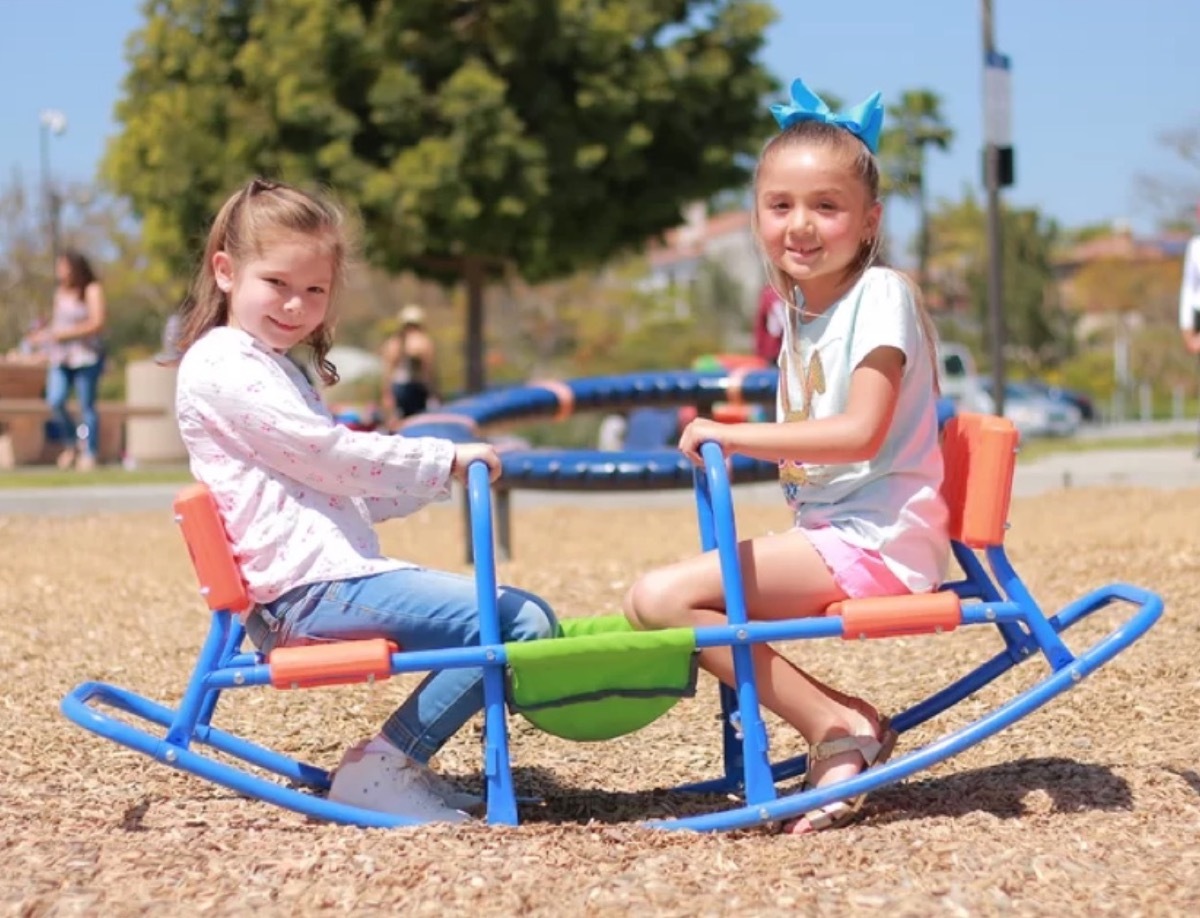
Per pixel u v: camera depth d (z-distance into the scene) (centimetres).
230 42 1664
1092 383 4397
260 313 329
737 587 314
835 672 477
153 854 300
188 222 1653
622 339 4241
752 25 1638
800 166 329
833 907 265
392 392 1440
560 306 4366
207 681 314
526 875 281
